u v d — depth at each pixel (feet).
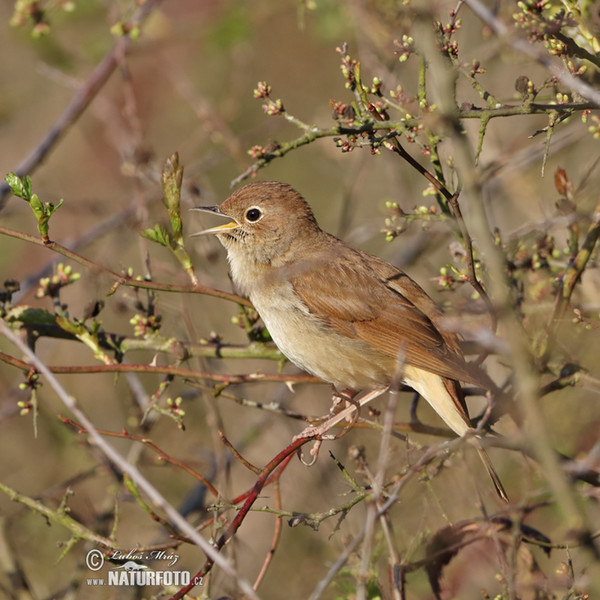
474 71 24.25
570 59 24.70
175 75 45.98
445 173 36.42
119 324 46.55
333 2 41.06
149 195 41.24
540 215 38.55
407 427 29.91
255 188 34.09
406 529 30.73
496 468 34.27
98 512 38.24
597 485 27.02
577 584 21.13
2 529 34.09
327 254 32.94
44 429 42.68
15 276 48.24
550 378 33.55
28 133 53.36
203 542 19.36
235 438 41.96
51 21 42.09
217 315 44.09
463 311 28.96
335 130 25.54
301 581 36.42
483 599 27.40
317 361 31.86
